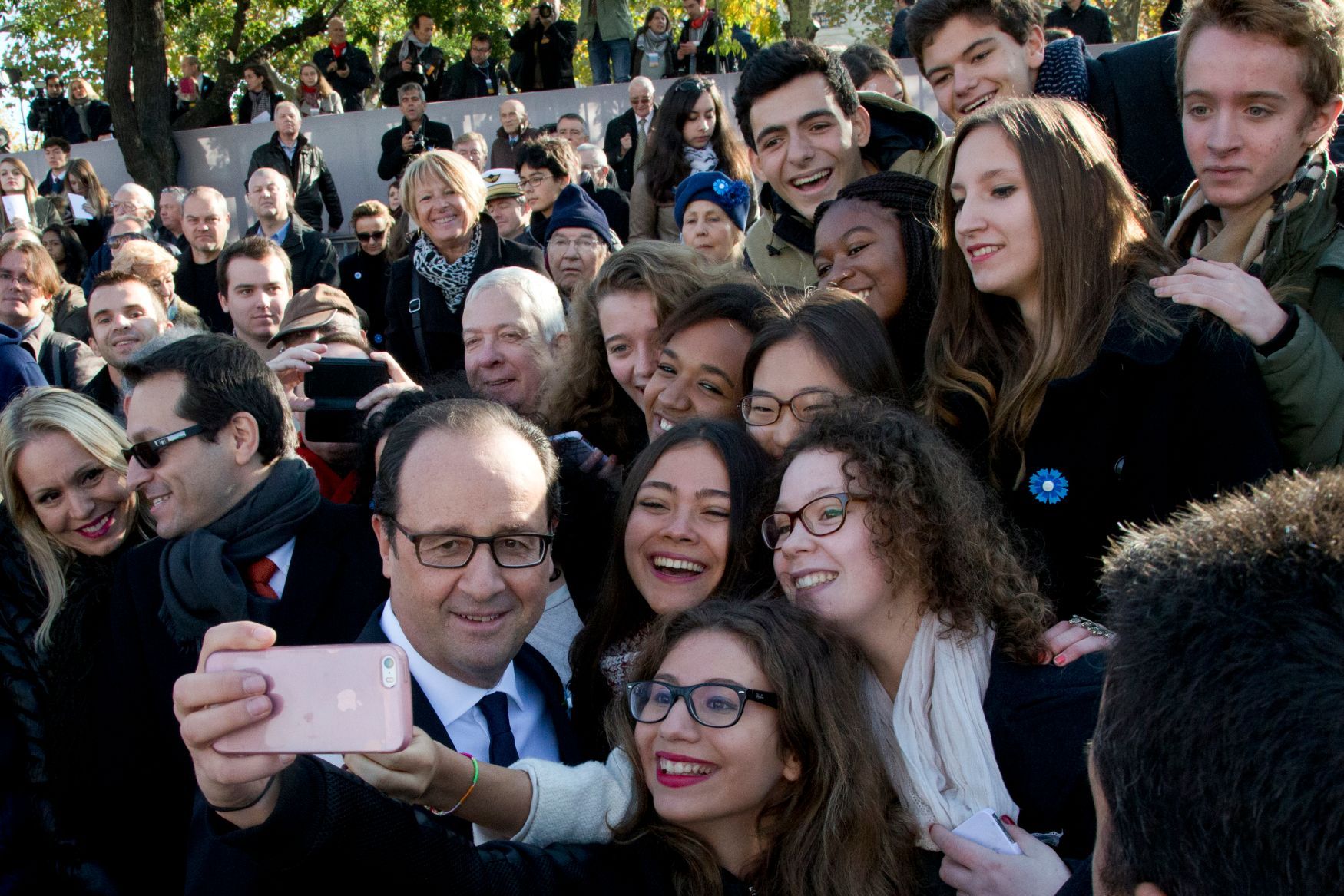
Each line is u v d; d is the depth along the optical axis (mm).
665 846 1601
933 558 1738
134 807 2158
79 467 2543
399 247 6277
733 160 5238
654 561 2113
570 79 11688
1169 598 872
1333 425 1897
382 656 1260
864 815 1579
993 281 2152
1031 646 1743
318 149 9789
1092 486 2025
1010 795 1662
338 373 3090
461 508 1775
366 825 1316
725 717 1570
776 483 1945
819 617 1720
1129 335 1994
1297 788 755
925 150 3316
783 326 2258
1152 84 3049
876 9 21188
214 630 1284
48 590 2506
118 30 10875
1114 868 912
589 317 2941
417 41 11953
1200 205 2449
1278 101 2154
